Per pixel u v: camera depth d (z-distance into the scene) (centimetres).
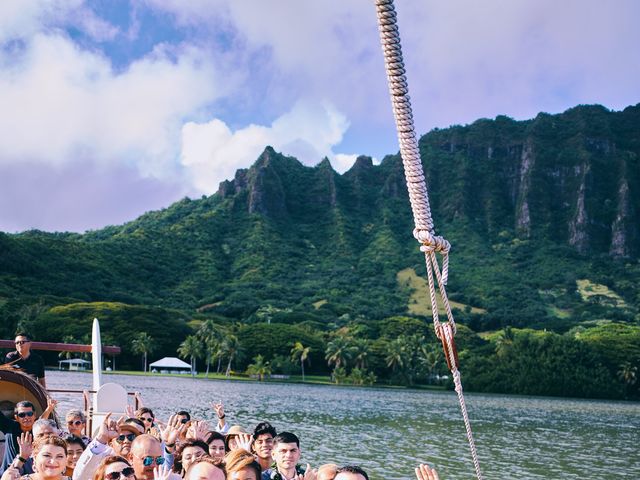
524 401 16438
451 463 4634
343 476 739
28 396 1380
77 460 1054
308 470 976
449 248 604
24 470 1041
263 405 9469
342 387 18375
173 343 19412
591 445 6881
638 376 19300
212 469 662
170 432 1141
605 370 18912
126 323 18838
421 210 568
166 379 15888
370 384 19225
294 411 8762
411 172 557
